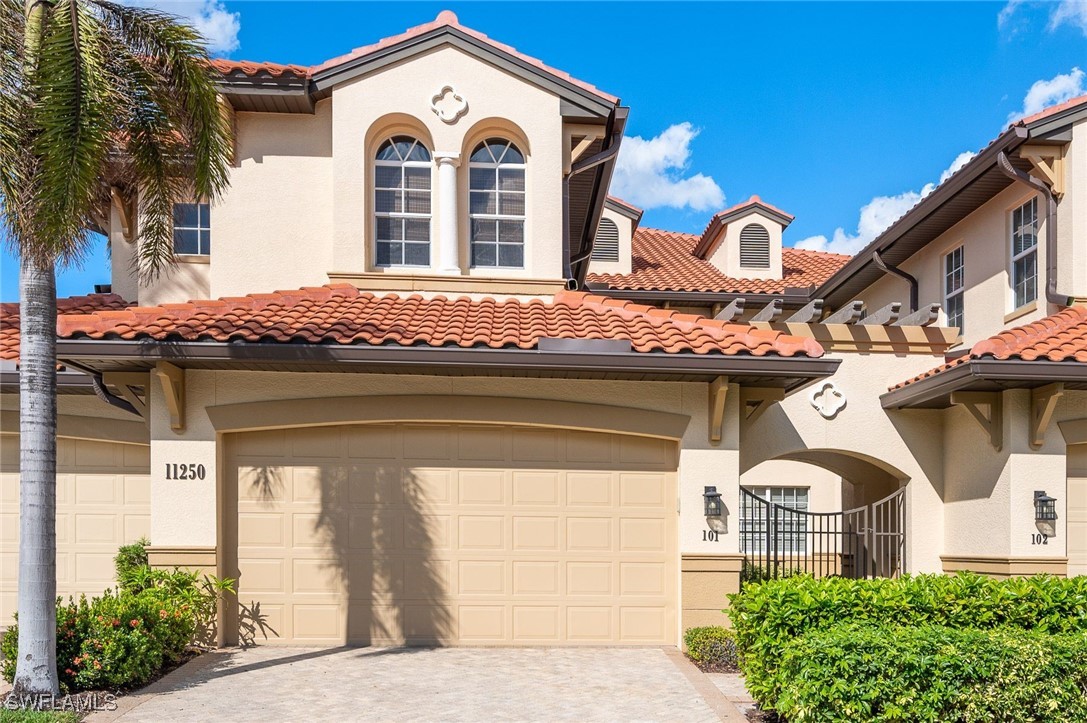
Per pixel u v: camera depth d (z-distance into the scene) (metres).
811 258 26.81
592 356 11.62
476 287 14.30
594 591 12.70
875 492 18.67
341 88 14.46
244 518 12.48
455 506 12.69
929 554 15.58
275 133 14.95
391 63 14.53
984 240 17.19
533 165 14.65
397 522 12.62
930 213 17.72
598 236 23.30
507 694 9.91
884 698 7.61
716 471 12.58
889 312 15.52
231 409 12.25
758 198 24.25
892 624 8.78
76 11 9.01
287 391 12.38
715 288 22.06
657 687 10.27
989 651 7.72
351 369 12.01
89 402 14.12
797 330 15.95
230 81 14.08
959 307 18.50
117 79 9.87
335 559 12.52
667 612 12.73
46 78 8.84
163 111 10.33
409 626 12.52
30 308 9.23
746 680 9.37
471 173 14.88
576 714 9.16
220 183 11.40
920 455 15.80
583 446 12.86
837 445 15.79
